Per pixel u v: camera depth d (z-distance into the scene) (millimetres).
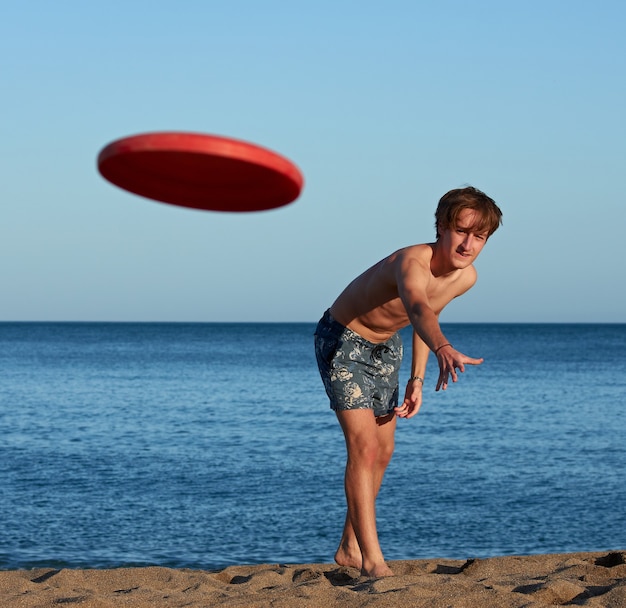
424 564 4500
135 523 10219
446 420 22953
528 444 18109
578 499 12094
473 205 3576
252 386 35812
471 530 10117
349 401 3947
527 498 12125
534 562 4477
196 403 27766
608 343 108562
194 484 13000
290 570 4348
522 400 29516
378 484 4359
